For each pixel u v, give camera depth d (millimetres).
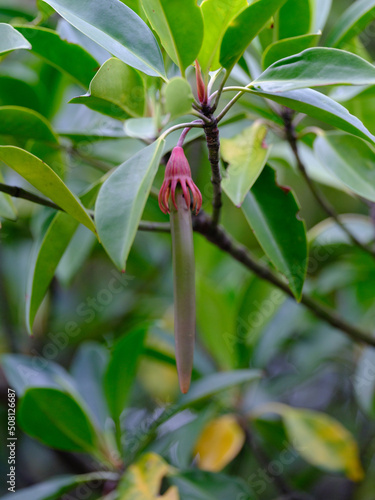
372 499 1664
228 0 982
